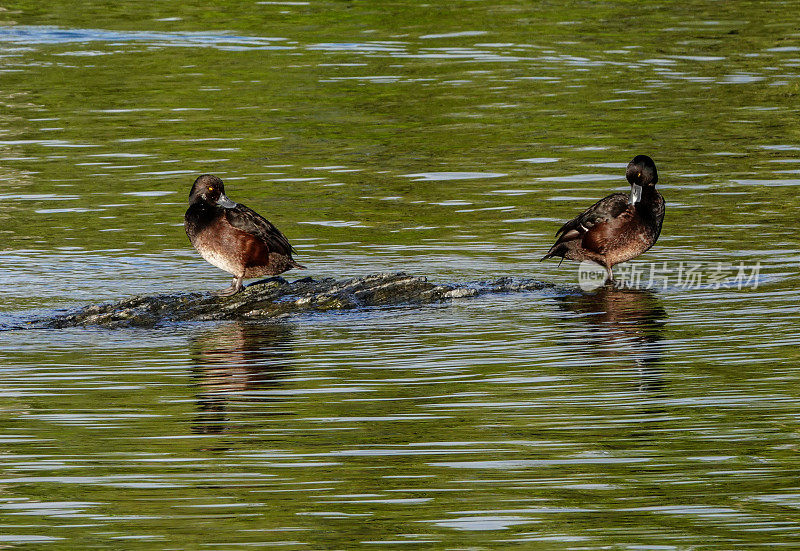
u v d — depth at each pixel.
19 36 34.66
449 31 34.81
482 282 15.55
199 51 32.75
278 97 27.62
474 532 8.75
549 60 31.05
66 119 25.81
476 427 10.70
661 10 37.31
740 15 36.31
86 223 18.84
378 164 22.30
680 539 8.59
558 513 9.02
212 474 9.78
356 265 16.69
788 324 13.70
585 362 12.50
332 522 8.92
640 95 27.25
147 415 11.12
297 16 37.25
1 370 12.45
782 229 17.95
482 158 22.55
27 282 15.87
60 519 9.03
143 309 14.41
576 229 15.80
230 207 14.65
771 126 24.34
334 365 12.54
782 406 11.04
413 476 9.69
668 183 20.70
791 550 8.40
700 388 11.59
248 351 13.07
